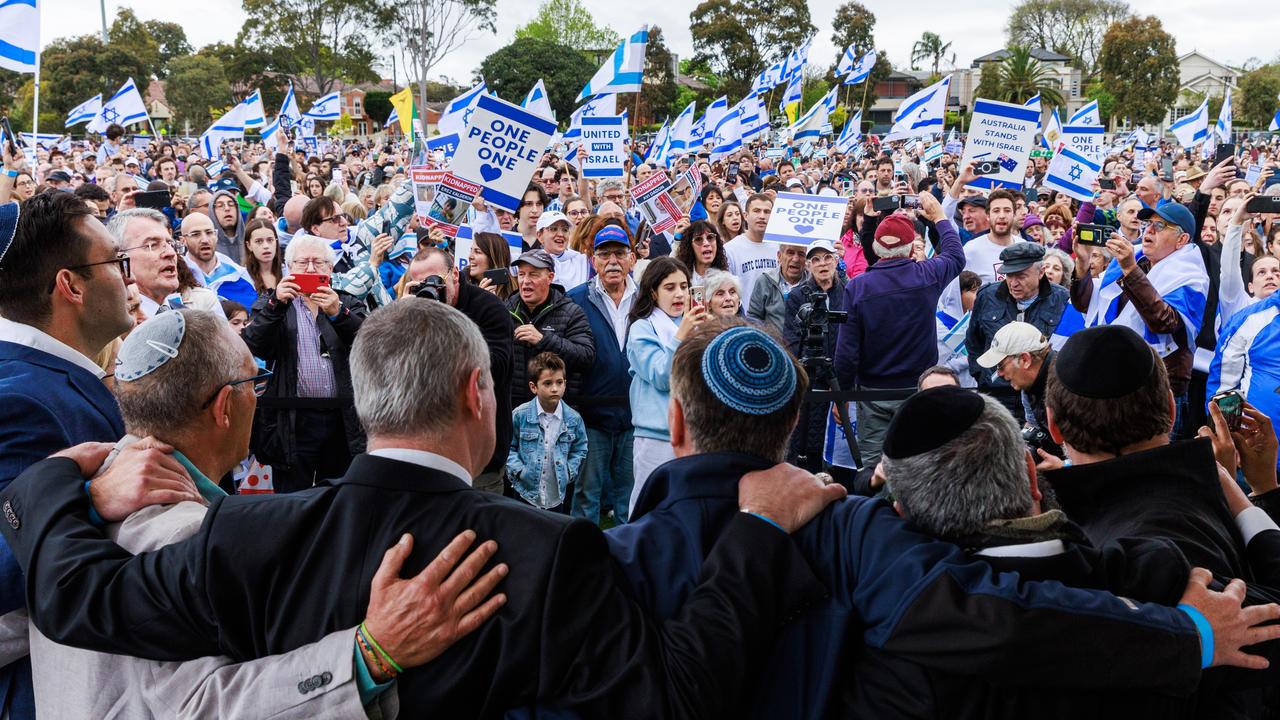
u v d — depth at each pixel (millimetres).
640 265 6043
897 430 1879
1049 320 5426
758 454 1928
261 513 1669
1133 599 1784
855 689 1775
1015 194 8375
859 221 8422
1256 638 1757
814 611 1793
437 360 1708
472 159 5363
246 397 2021
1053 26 102875
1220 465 2355
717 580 1705
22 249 2182
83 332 2301
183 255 5984
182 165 22812
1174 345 5160
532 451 4980
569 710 1579
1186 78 107375
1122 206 7363
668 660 1624
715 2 68188
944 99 17109
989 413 1841
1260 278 5375
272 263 5996
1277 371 4719
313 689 1510
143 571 1659
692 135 16625
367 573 1599
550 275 5211
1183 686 1677
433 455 1706
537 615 1564
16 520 1830
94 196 7402
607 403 5160
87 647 1669
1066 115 87312
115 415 2283
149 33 86188
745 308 6551
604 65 9875
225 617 1608
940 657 1659
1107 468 2068
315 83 78938
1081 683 1635
